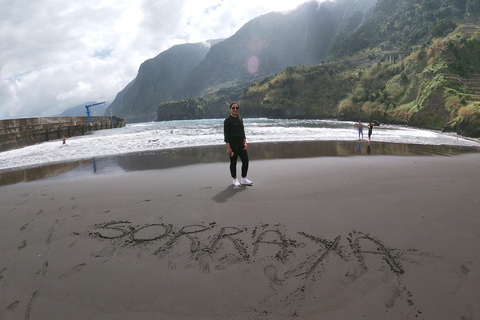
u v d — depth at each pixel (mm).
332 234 3074
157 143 15500
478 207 3846
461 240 2857
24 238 3271
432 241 2852
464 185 5129
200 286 2197
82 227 3551
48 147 16812
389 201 4219
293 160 8461
